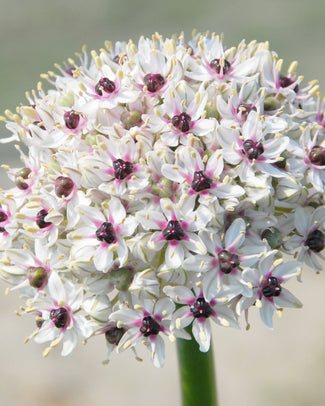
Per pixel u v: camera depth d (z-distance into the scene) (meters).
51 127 0.29
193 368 0.31
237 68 0.29
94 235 0.28
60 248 0.28
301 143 0.29
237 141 0.28
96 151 0.28
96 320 0.28
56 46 1.02
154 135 0.28
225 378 0.47
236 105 0.28
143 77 0.29
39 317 0.29
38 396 0.47
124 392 0.47
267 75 0.30
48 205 0.28
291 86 0.30
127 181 0.28
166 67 0.29
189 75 0.29
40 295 0.29
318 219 0.29
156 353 0.28
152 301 0.28
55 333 0.29
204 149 0.28
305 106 0.31
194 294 0.28
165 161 0.28
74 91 0.29
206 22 1.04
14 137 0.31
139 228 0.28
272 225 0.28
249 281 0.28
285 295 0.28
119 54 0.31
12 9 1.12
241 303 0.27
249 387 0.47
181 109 0.28
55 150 0.29
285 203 0.28
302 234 0.28
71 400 0.46
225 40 1.00
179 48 0.30
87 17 1.09
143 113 0.29
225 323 0.28
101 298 0.28
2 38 1.05
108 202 0.28
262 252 0.27
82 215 0.28
